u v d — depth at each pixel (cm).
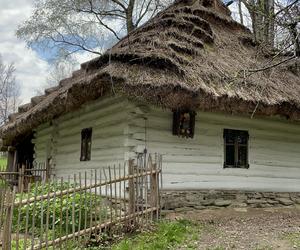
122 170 866
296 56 613
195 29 999
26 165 1680
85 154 1067
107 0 1978
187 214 838
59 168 1218
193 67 846
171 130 880
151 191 750
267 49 1023
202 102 792
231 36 1159
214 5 1260
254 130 1006
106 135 959
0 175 1087
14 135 1410
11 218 537
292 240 663
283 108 909
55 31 2055
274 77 1004
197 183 898
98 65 933
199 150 912
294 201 1050
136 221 704
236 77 702
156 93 754
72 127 1164
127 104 858
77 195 674
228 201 936
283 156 1048
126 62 820
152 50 833
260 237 682
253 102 848
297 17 603
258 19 821
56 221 627
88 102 1028
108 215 683
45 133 1381
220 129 948
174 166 873
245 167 979
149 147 852
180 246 625
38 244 564
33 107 1268
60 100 941
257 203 980
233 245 628
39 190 700
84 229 628
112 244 644
